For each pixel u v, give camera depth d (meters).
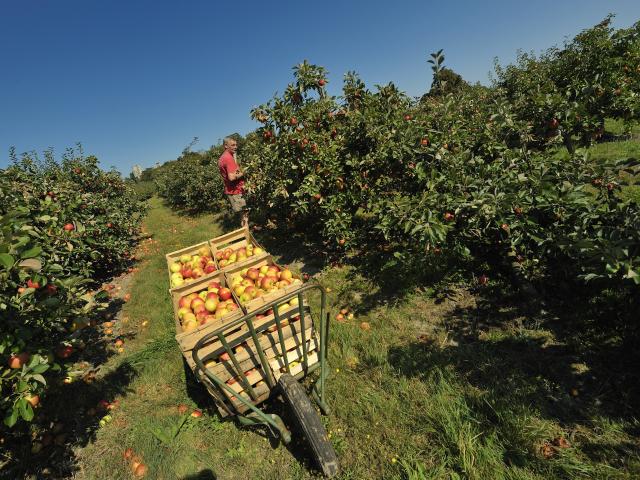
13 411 2.70
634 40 9.49
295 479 2.82
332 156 6.40
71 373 3.60
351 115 6.32
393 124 5.62
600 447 2.60
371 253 6.71
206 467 3.09
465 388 3.33
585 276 3.25
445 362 3.71
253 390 3.04
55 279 3.51
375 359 3.96
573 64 11.02
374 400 3.38
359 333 4.52
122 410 4.00
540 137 6.07
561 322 3.95
